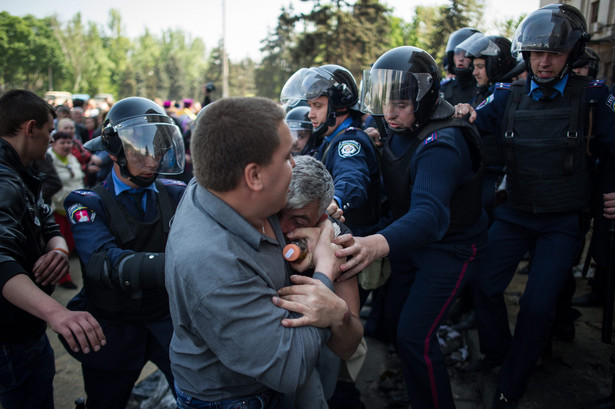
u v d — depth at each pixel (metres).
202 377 1.22
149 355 2.06
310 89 2.51
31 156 1.92
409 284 2.53
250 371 1.11
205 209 1.16
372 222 2.57
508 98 2.38
